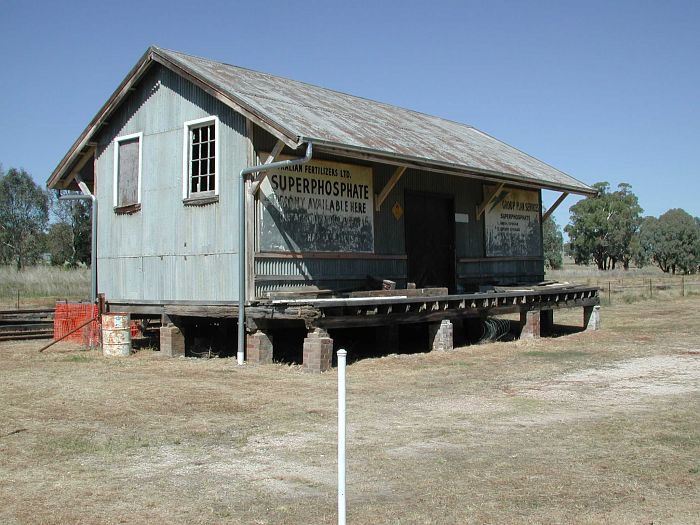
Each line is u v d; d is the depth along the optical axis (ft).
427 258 58.80
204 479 20.54
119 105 51.62
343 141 42.11
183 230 47.29
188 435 25.52
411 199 57.47
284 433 25.77
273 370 40.40
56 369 40.88
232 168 44.62
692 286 143.23
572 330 66.64
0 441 24.67
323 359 40.01
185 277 47.03
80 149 53.78
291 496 19.03
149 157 49.90
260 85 51.31
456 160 52.42
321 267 48.21
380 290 48.67
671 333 61.67
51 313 68.90
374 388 34.91
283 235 45.52
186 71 45.88
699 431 25.84
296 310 39.63
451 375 39.01
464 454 23.00
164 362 44.04
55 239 185.57
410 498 18.76
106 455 23.02
